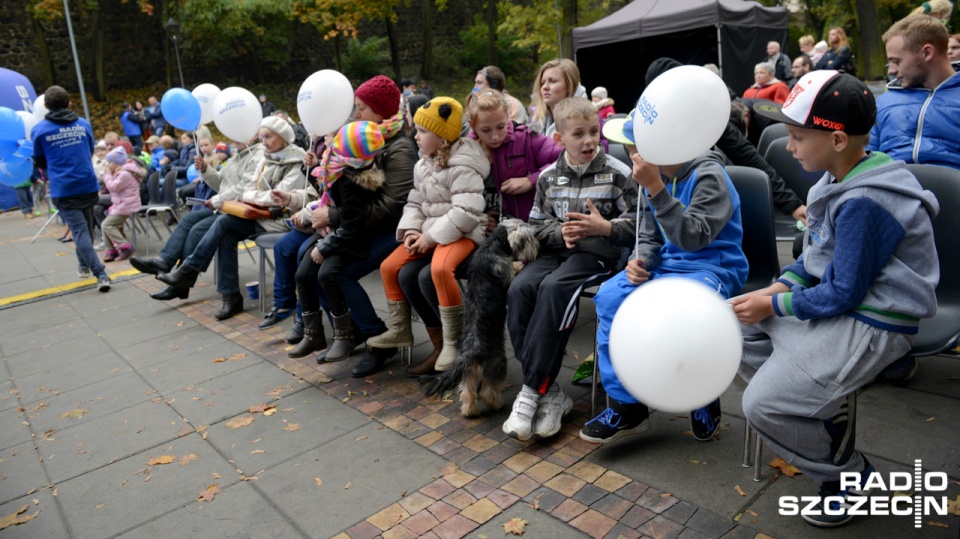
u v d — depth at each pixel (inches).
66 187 235.9
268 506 98.7
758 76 316.2
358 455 111.0
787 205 139.6
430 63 1042.7
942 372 118.2
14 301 239.6
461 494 96.6
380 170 142.4
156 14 891.4
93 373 162.2
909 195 68.7
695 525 84.1
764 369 79.2
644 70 523.5
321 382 143.6
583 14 887.1
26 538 96.5
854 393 79.3
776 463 96.3
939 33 110.3
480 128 128.0
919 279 68.9
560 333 105.3
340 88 154.5
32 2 769.6
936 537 78.0
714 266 97.6
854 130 69.6
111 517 100.0
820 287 72.4
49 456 121.0
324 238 141.6
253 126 192.9
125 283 255.6
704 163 98.0
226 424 127.2
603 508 89.6
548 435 106.7
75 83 860.6
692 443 104.1
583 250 109.4
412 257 137.0
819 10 881.5
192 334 185.8
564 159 114.3
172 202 317.7
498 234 115.8
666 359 63.4
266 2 819.4
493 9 1067.9
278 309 178.5
